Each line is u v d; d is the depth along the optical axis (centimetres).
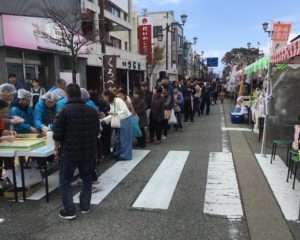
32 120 619
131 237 382
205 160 730
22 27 1259
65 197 425
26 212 455
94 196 514
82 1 1794
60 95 599
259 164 689
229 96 3494
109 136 782
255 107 1143
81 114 418
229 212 448
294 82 827
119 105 726
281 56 647
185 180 590
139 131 828
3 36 1174
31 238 382
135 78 3331
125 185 568
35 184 538
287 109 839
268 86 771
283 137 850
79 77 1802
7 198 503
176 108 1124
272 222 415
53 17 1241
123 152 742
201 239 376
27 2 1303
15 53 1302
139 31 3275
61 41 1213
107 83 1296
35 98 907
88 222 422
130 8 3325
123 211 456
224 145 893
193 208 462
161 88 912
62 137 417
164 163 710
